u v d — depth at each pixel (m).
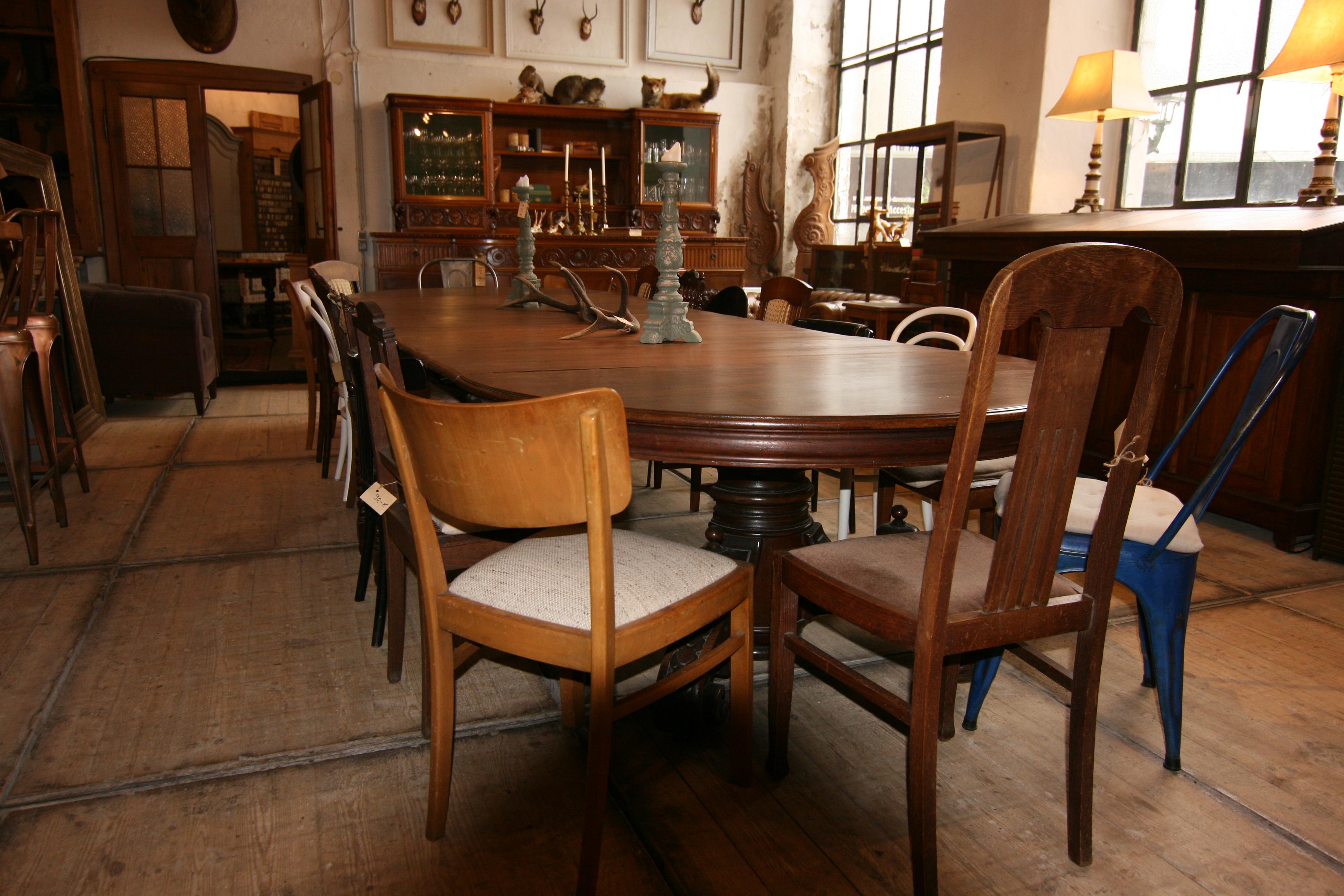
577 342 2.43
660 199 7.59
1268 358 1.55
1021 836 1.53
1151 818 1.59
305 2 6.74
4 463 2.67
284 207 10.26
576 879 1.40
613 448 1.18
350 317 2.13
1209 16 4.52
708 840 1.51
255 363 7.42
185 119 6.49
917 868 1.32
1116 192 5.07
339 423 4.72
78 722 1.83
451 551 1.74
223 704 1.92
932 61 6.76
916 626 1.30
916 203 5.72
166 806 1.56
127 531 3.07
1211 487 1.58
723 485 2.17
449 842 1.49
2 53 6.38
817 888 1.40
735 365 2.01
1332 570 2.83
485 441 1.17
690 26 7.78
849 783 1.68
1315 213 2.92
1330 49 2.93
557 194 7.76
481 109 6.84
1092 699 1.41
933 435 1.48
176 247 6.58
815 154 7.83
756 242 8.27
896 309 5.18
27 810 1.54
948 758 1.76
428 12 7.02
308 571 2.72
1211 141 4.55
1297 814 1.60
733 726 1.63
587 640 1.27
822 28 7.86
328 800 1.59
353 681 2.04
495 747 1.78
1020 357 4.03
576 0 7.39
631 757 1.75
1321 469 2.92
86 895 1.35
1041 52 4.81
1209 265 3.04
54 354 3.36
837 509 3.32
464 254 6.98
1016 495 1.26
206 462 4.07
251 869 1.41
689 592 1.41
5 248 3.64
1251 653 2.24
